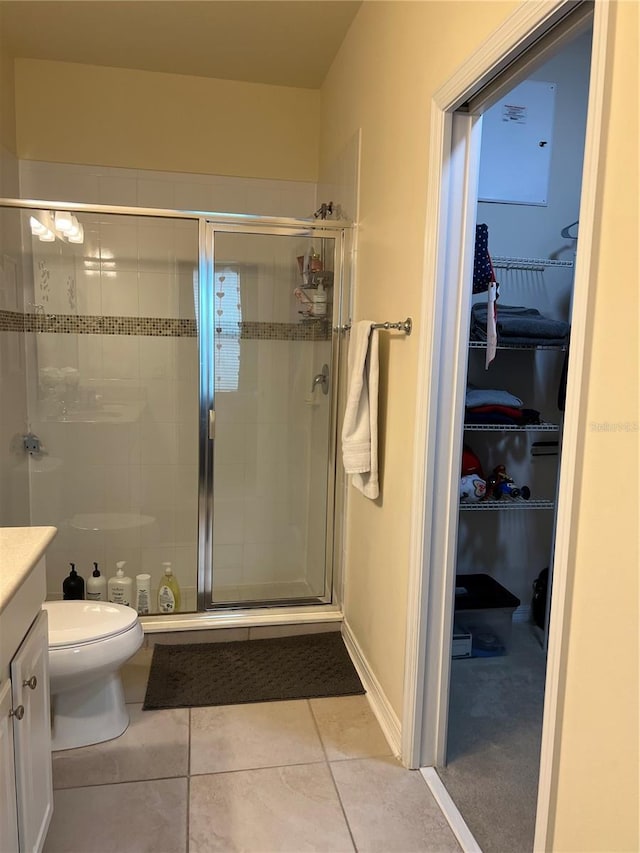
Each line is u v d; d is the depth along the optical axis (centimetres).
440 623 193
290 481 327
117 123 317
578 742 111
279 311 311
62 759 200
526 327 252
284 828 173
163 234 312
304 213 341
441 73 168
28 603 140
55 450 318
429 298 177
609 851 103
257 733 216
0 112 287
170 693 238
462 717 228
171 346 320
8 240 291
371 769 198
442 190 171
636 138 94
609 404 101
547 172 280
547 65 273
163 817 176
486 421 259
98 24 270
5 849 122
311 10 255
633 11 94
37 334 310
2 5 254
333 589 302
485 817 178
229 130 328
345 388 288
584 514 108
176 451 326
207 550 313
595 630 106
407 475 199
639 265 94
